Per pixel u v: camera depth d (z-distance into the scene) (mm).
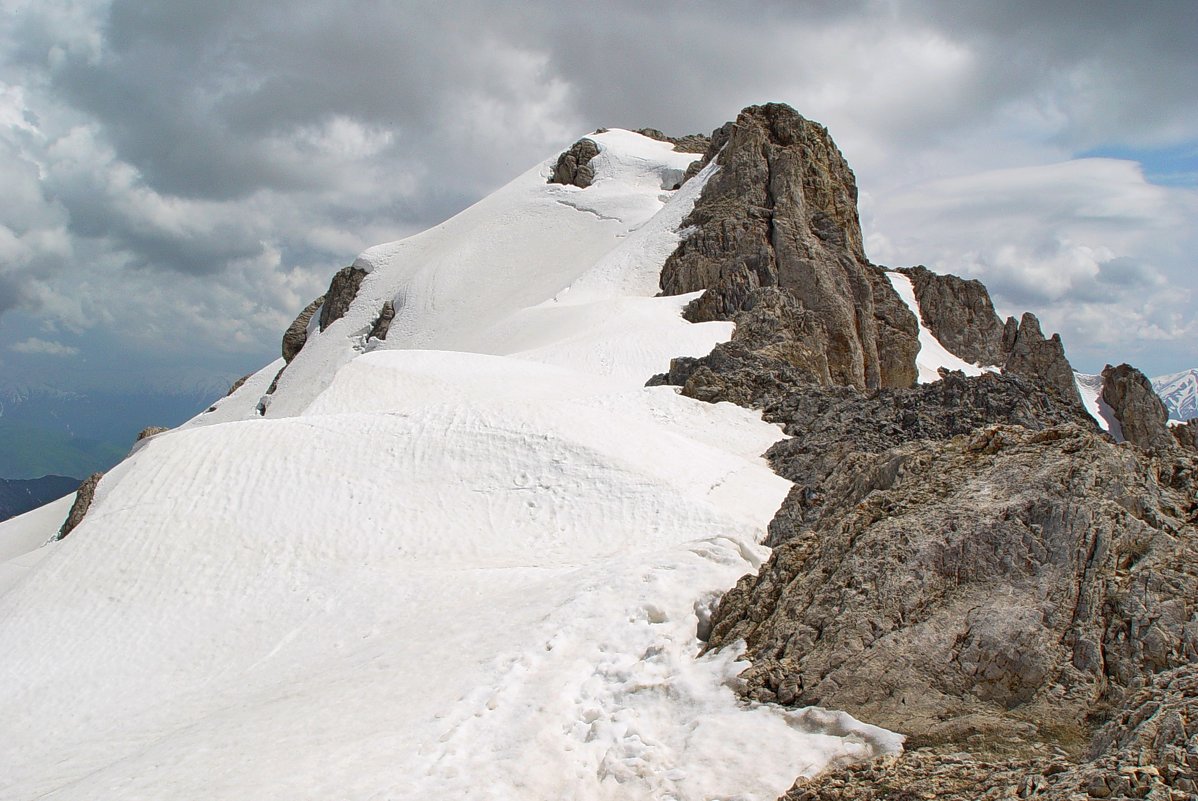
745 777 11734
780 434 39125
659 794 11836
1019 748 11266
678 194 88812
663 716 13422
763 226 72562
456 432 32406
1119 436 98562
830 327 67500
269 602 25516
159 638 24562
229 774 13305
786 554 15812
